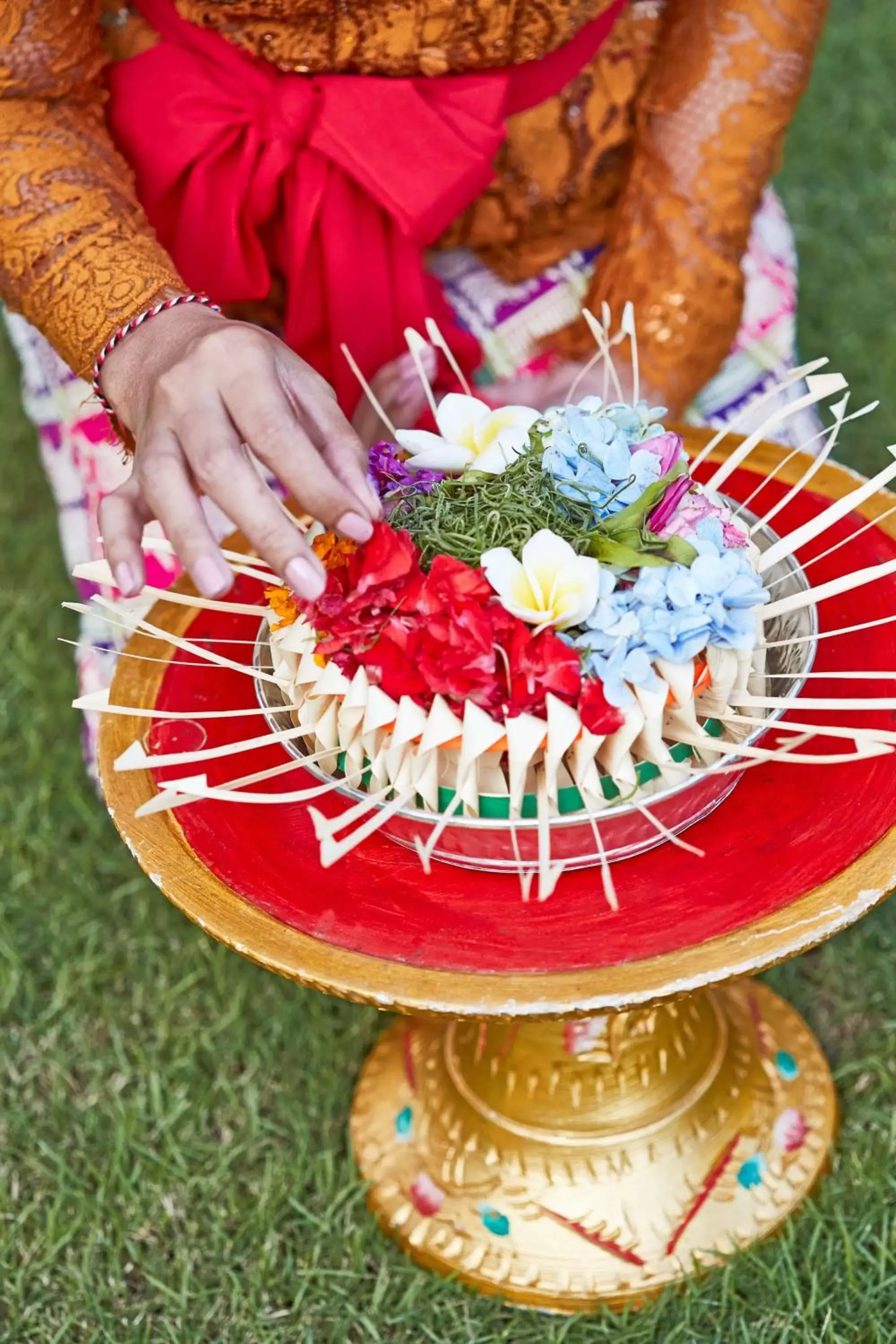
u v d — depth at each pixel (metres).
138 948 1.94
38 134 1.37
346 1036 1.78
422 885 1.10
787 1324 1.40
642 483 1.12
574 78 1.59
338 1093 1.71
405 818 1.08
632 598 1.03
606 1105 1.50
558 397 1.59
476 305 1.73
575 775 1.03
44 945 1.96
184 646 1.16
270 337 1.08
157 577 1.74
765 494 1.46
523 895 1.06
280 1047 1.79
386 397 1.56
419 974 1.02
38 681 2.36
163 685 1.33
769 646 1.15
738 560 1.06
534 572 1.02
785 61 1.54
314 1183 1.62
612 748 1.02
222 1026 1.81
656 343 1.58
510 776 1.02
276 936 1.06
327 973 1.02
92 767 1.91
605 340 1.36
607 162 1.66
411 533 1.09
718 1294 1.45
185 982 1.85
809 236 3.16
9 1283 1.55
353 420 1.59
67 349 1.27
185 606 1.43
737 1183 1.50
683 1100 1.53
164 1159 1.65
